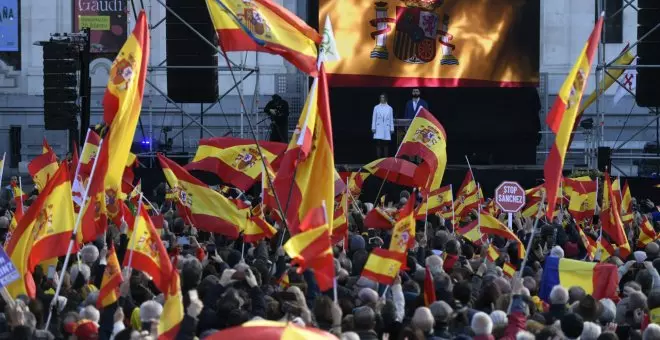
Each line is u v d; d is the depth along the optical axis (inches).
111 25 1875.0
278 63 2359.7
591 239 1075.9
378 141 1750.7
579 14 2399.1
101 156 729.6
